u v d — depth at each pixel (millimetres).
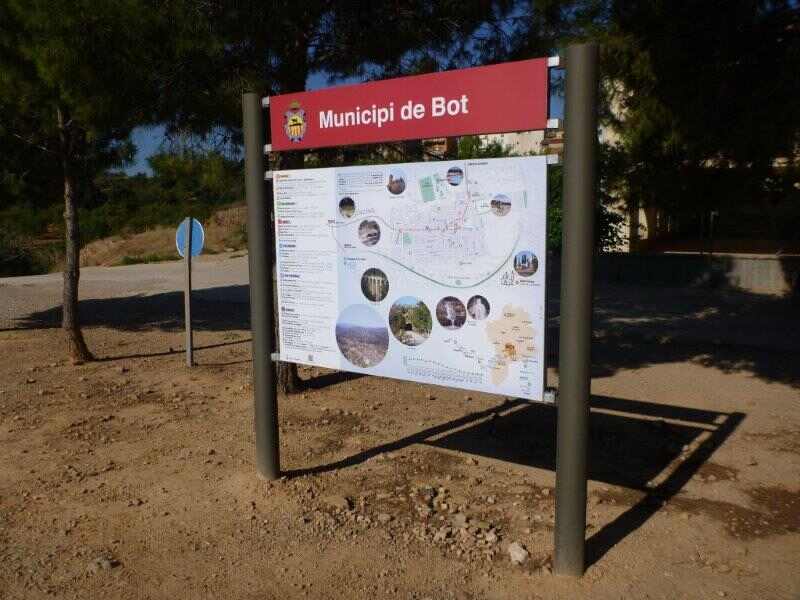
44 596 3576
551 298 13852
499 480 4953
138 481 4988
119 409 6719
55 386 7598
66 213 8625
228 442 5746
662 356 8852
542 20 6809
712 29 8305
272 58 6555
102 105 6188
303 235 4730
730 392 7117
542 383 3842
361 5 6637
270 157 6355
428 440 5777
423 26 6668
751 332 10297
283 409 6629
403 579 3691
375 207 4379
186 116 6602
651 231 19891
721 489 4773
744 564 3814
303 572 3773
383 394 7141
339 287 4621
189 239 8367
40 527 4316
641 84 9727
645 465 5219
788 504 4539
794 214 16969
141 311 13742
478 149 17688
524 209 3785
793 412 6430
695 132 9000
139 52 6008
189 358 8469
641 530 4199
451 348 4172
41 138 9438
